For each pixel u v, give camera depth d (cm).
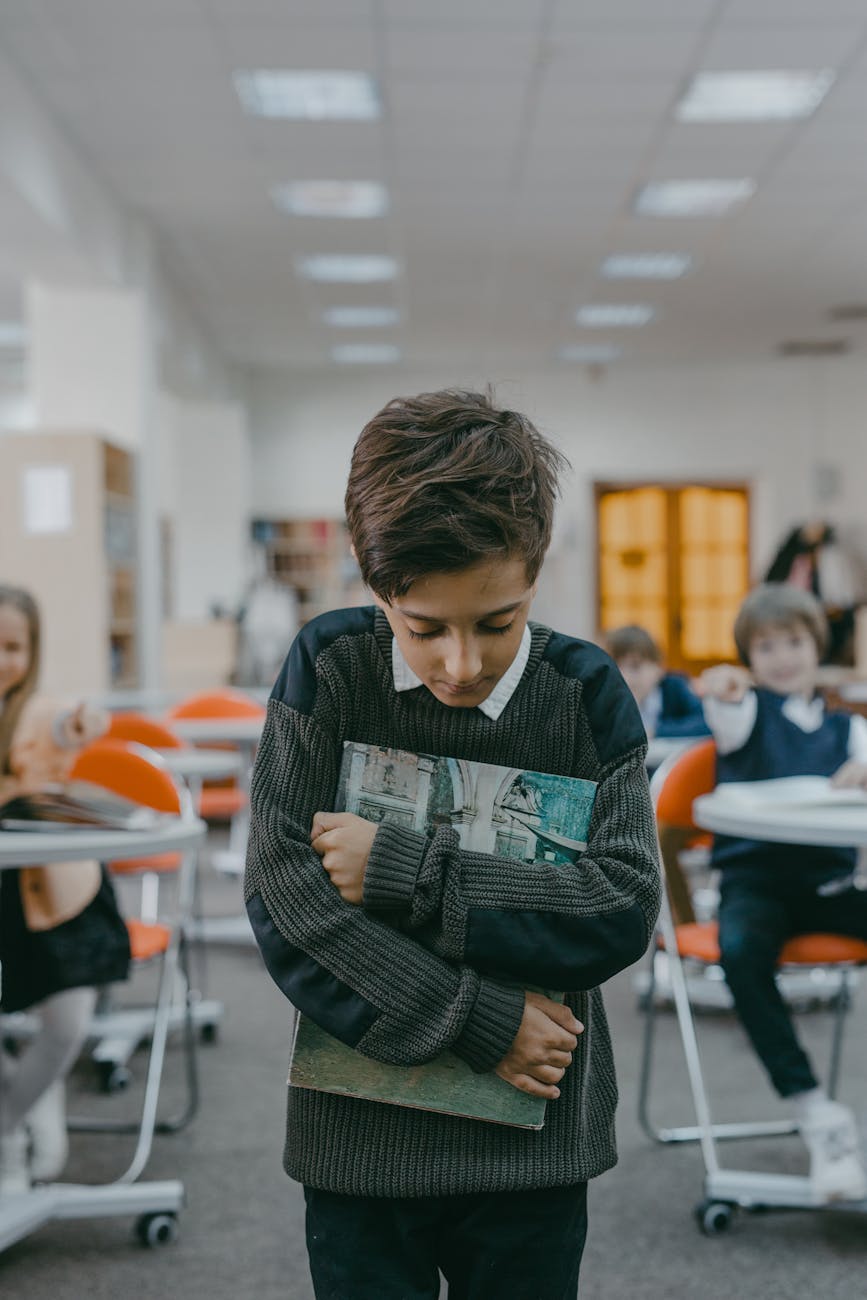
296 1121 99
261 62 542
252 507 1252
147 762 247
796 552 1134
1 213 592
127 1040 303
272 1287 196
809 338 1134
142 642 758
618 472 1255
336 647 100
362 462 87
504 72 551
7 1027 316
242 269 880
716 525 1285
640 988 358
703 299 980
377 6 489
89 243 674
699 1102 229
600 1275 199
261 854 94
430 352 1167
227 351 1149
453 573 82
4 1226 203
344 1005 90
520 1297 96
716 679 242
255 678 963
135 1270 203
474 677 87
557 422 1258
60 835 189
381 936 89
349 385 1253
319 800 96
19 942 204
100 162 667
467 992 88
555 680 99
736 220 777
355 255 847
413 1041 88
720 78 562
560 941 89
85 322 762
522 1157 95
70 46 525
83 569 671
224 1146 255
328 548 1246
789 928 233
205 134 626
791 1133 252
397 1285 96
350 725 98
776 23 504
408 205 742
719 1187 217
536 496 85
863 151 655
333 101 588
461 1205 98
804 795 212
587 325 1064
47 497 671
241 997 370
